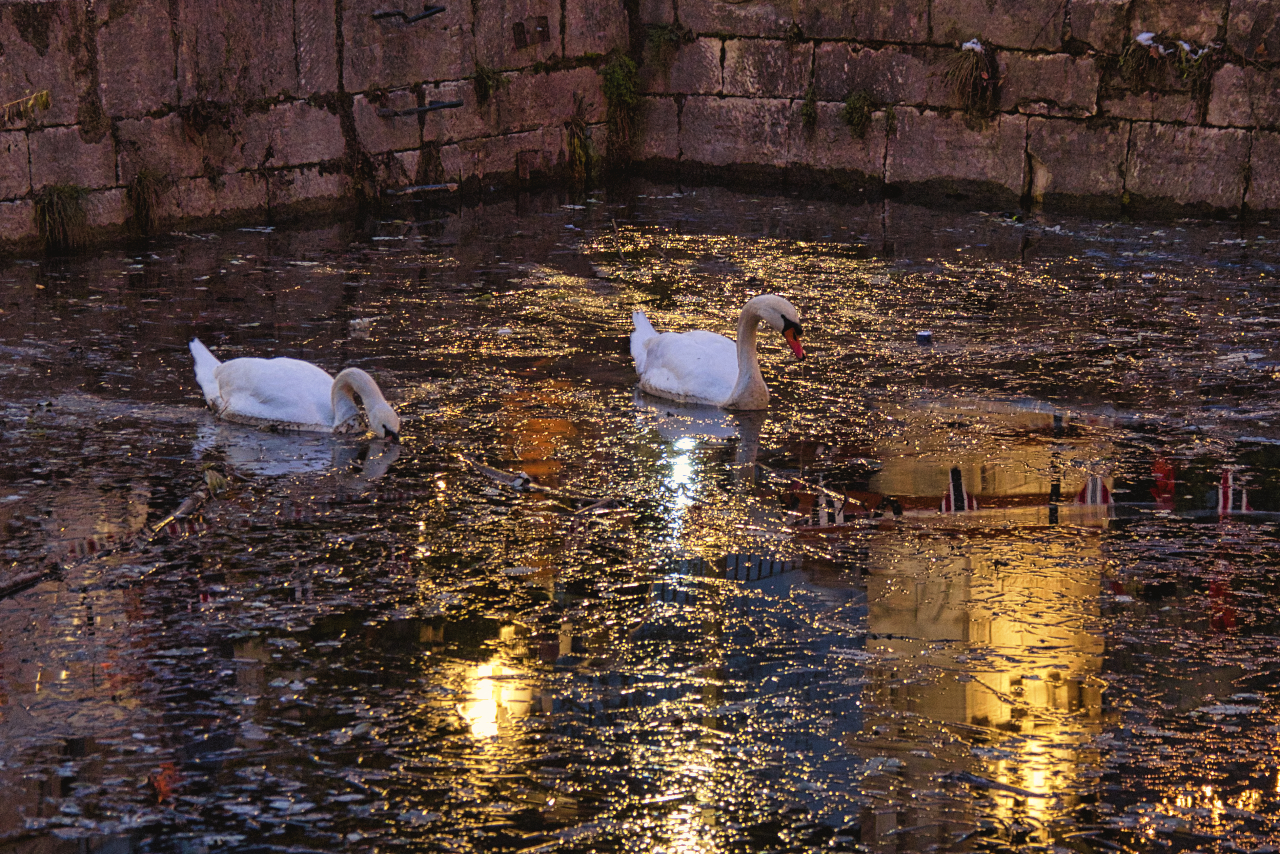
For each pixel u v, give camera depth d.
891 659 6.36
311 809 5.18
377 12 17.52
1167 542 7.70
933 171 19.28
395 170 18.25
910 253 15.52
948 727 5.76
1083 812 5.18
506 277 14.16
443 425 9.62
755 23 20.06
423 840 5.00
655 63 20.91
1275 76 17.03
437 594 6.98
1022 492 8.45
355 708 5.89
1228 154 17.48
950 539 7.75
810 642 6.51
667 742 5.64
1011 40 18.44
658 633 6.60
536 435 9.45
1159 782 5.38
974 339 11.98
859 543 7.70
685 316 12.73
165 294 13.06
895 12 19.05
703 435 9.49
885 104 19.45
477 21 18.83
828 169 20.08
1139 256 15.21
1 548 7.42
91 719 5.78
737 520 8.01
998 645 6.50
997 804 5.23
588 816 5.14
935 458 9.05
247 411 9.59
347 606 6.83
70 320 12.05
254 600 6.89
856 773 5.42
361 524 7.86
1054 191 18.55
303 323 12.16
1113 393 10.43
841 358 11.43
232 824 5.09
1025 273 14.47
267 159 16.81
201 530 7.73
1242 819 5.14
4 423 9.42
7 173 14.35
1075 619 6.77
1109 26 17.78
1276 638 6.57
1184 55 17.36
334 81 17.34
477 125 19.16
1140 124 17.91
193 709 5.88
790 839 5.02
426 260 14.89
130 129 15.42
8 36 14.14
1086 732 5.73
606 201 18.86
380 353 11.34
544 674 6.20
